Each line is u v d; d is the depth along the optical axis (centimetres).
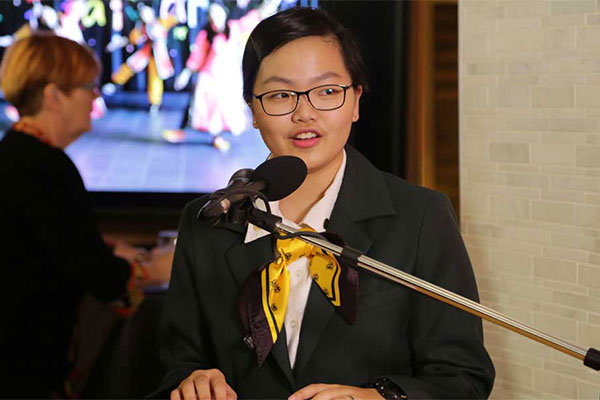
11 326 285
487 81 183
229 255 174
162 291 345
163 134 441
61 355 303
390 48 392
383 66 393
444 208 173
